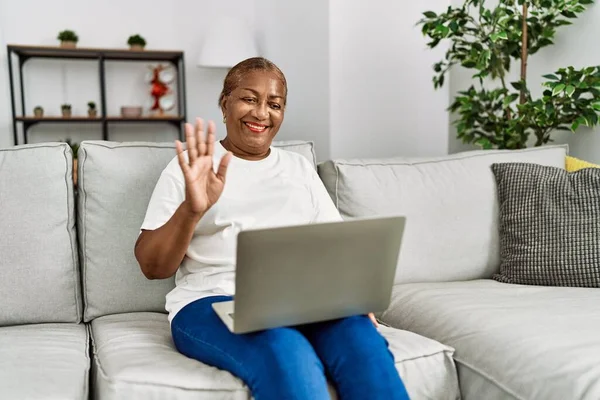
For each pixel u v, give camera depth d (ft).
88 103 14.76
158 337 4.75
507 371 4.32
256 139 5.00
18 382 3.82
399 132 11.88
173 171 4.72
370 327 4.06
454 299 5.47
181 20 15.85
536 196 6.33
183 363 4.15
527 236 6.23
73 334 5.00
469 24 10.25
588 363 3.98
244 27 14.26
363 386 3.74
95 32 15.30
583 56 8.20
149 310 5.58
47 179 5.32
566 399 3.84
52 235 5.27
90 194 5.49
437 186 6.58
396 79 11.75
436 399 4.48
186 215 4.20
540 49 8.98
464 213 6.57
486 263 6.57
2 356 4.27
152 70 15.40
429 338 5.06
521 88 8.32
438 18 8.65
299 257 3.59
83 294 5.53
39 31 14.90
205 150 4.20
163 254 4.37
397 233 3.86
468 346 4.72
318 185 5.35
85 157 5.53
